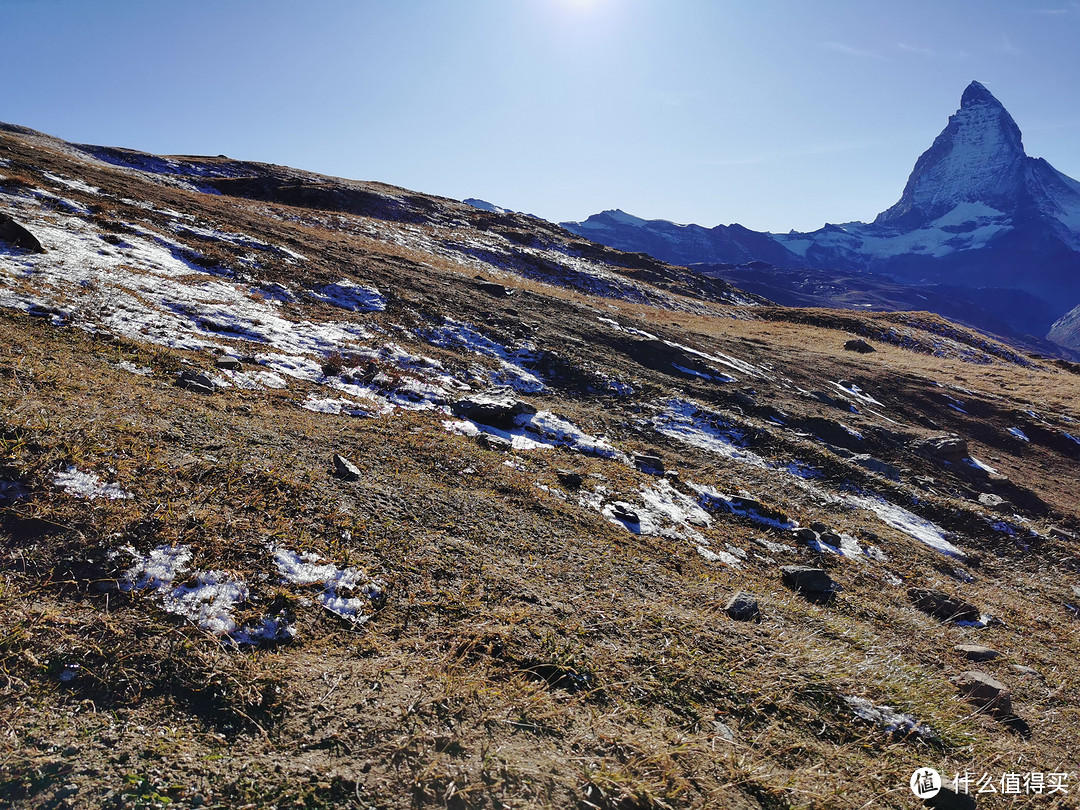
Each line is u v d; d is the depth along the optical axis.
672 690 5.62
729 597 8.42
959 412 31.55
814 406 25.16
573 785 4.03
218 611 5.05
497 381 18.86
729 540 11.68
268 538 6.20
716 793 4.32
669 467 15.36
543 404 17.83
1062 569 15.84
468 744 4.21
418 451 10.73
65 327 11.58
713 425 19.50
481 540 7.83
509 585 6.77
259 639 4.93
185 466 7.11
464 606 6.09
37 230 17.16
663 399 20.45
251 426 9.42
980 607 12.09
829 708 6.12
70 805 3.22
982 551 16.08
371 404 13.23
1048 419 31.89
